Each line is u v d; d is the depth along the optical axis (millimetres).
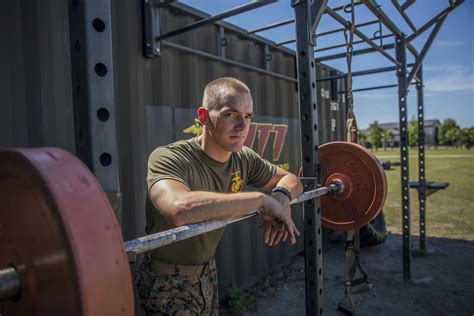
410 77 4039
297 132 4520
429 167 18484
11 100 1886
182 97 2891
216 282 1796
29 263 648
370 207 2143
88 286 565
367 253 4809
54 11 2049
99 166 821
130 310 643
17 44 1902
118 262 625
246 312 3201
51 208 578
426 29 3787
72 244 562
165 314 1542
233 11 2256
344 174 2225
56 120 2061
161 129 2709
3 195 707
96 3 806
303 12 1735
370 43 3115
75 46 820
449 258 4504
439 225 6164
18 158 626
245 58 3643
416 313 3176
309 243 1786
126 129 2445
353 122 2318
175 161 1412
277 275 4012
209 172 1588
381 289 3650
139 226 2521
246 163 1856
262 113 3863
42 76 2000
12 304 705
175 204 1140
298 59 1772
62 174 616
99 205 631
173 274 1578
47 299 618
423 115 4605
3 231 724
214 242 1695
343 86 5832
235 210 1173
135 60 2504
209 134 1523
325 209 2334
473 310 3215
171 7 2789
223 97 1443
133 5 2479
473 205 7953
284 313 3189
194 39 3012
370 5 2773
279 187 1532
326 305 3361
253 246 3719
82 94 811
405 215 3863
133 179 2488
